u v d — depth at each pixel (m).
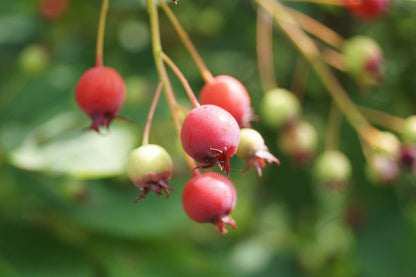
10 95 0.25
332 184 0.24
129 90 0.25
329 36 0.27
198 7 0.32
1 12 0.31
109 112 0.18
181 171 0.26
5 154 0.22
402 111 0.30
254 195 0.37
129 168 0.17
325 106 0.31
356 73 0.24
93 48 0.29
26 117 0.25
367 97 0.29
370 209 0.29
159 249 0.24
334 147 0.29
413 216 0.29
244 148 0.18
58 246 0.23
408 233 0.28
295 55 0.31
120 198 0.24
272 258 0.35
